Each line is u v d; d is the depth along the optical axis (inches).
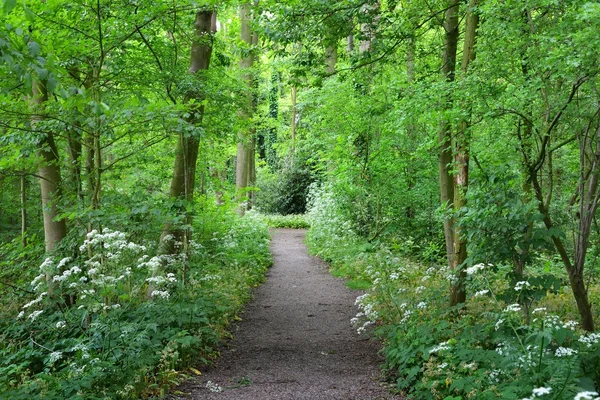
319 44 348.5
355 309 367.2
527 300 193.0
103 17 259.0
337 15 324.2
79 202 267.0
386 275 363.6
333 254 586.6
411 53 412.8
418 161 546.6
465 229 222.8
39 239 335.6
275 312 359.3
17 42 120.6
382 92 490.3
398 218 577.3
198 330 253.8
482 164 257.0
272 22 330.3
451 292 267.9
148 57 324.8
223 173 761.6
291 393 195.5
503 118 234.8
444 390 172.1
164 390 191.6
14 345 243.6
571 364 136.6
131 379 183.5
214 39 354.9
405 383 191.0
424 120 303.4
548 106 214.8
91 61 280.7
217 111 347.9
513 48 219.8
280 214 1251.8
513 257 206.7
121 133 265.0
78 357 197.9
